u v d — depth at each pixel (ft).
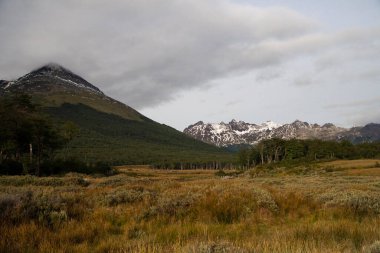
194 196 44.52
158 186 61.52
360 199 43.68
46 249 24.56
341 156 429.38
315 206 45.19
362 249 22.45
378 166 264.52
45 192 45.83
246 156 495.41
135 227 33.30
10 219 31.27
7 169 177.17
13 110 215.51
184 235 30.04
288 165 329.31
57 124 268.21
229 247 21.63
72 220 33.04
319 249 23.36
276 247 23.41
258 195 45.70
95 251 25.22
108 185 74.23
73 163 223.30
